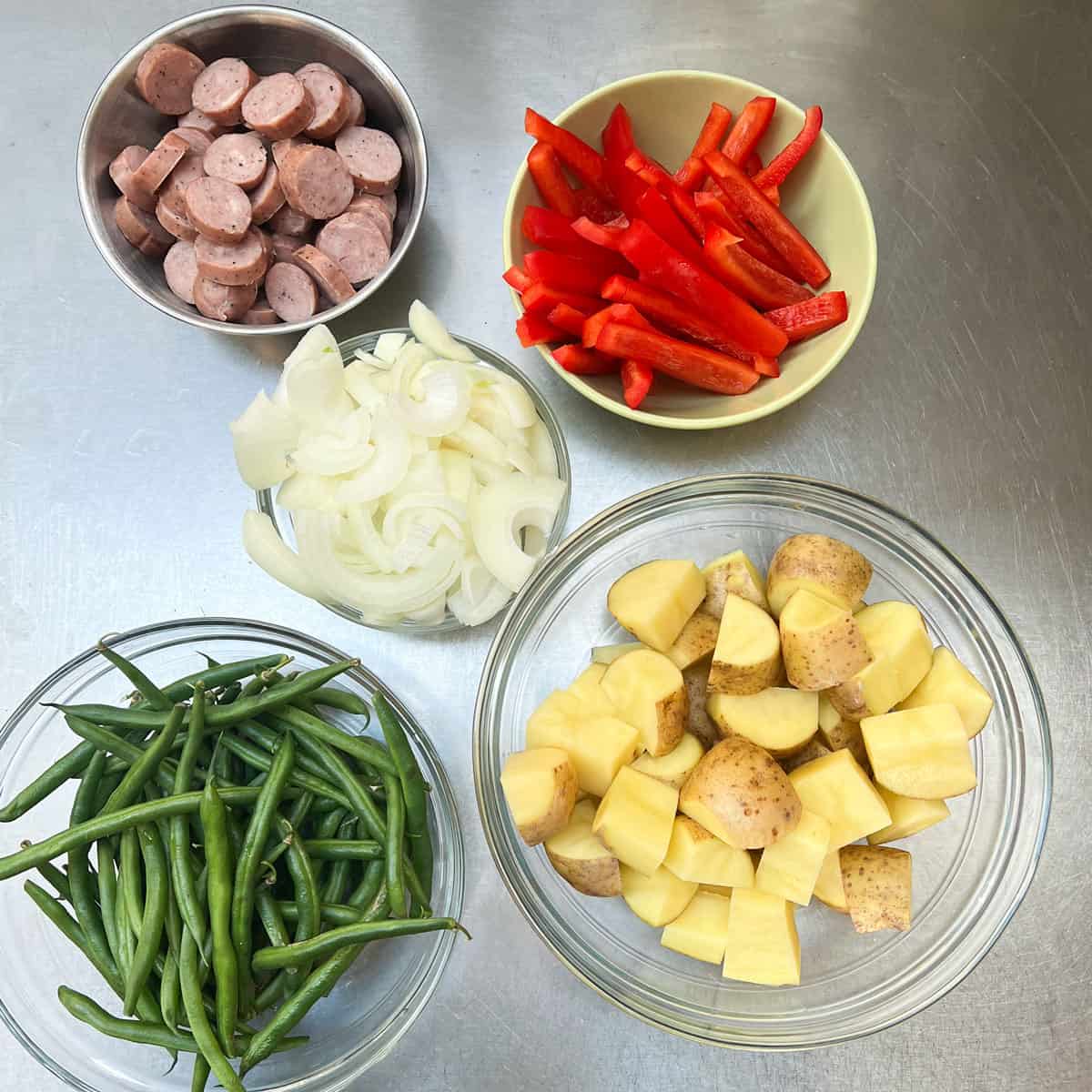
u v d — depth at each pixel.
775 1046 0.49
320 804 0.47
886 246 0.57
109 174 0.51
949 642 0.53
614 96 0.50
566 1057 0.53
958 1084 0.53
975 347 0.56
